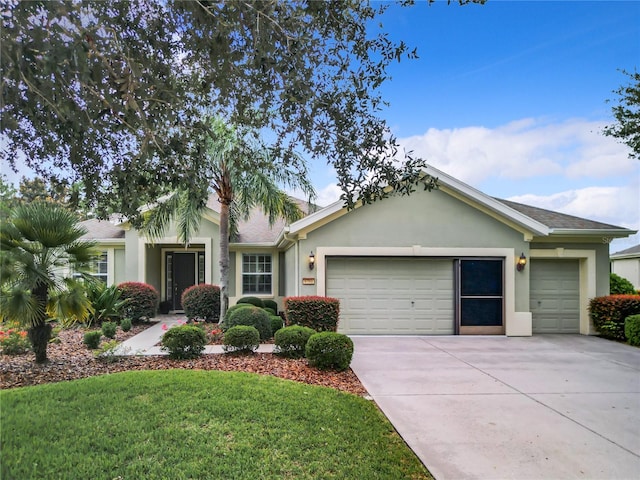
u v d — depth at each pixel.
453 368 7.62
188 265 16.23
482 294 11.38
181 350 7.75
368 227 11.14
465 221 11.30
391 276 11.32
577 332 11.91
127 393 5.32
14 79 2.88
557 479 3.65
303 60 3.53
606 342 10.45
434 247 11.20
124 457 3.68
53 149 3.58
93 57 2.89
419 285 11.35
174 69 3.85
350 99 4.05
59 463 3.54
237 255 15.02
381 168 4.21
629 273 23.83
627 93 11.60
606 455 4.13
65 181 3.96
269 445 4.02
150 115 3.54
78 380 5.99
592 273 11.77
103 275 14.81
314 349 7.20
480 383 6.66
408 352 9.02
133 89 3.13
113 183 4.09
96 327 11.33
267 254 15.23
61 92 3.13
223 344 8.43
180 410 4.77
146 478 3.37
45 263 7.03
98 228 15.54
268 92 3.80
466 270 11.39
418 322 11.30
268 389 5.65
